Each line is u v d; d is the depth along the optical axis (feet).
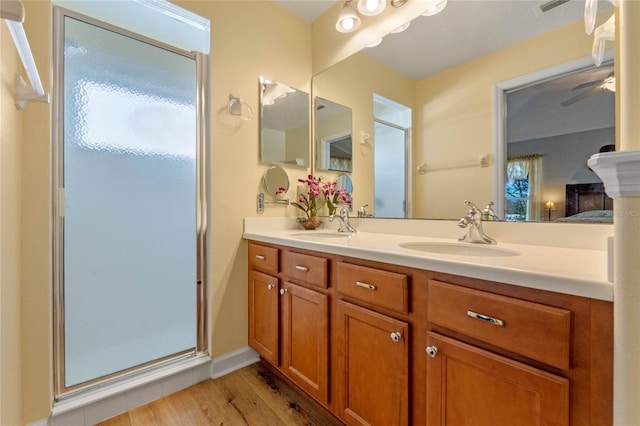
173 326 5.22
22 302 3.58
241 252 5.81
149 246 4.99
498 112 4.11
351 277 3.67
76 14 4.28
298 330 4.53
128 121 4.77
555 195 3.57
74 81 4.26
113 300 4.63
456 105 4.57
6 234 3.01
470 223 3.96
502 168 4.06
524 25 3.91
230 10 5.69
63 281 4.17
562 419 2.06
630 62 1.79
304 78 6.92
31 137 3.67
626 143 1.80
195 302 5.45
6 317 3.02
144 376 4.71
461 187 4.50
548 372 2.13
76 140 4.28
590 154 3.32
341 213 5.79
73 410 4.01
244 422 4.21
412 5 5.14
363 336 3.52
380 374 3.32
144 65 4.94
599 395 1.92
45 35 3.82
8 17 1.88
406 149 5.22
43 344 3.78
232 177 5.70
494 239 4.03
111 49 4.61
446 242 4.13
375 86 5.72
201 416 4.33
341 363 3.81
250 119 5.94
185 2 5.11
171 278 5.21
